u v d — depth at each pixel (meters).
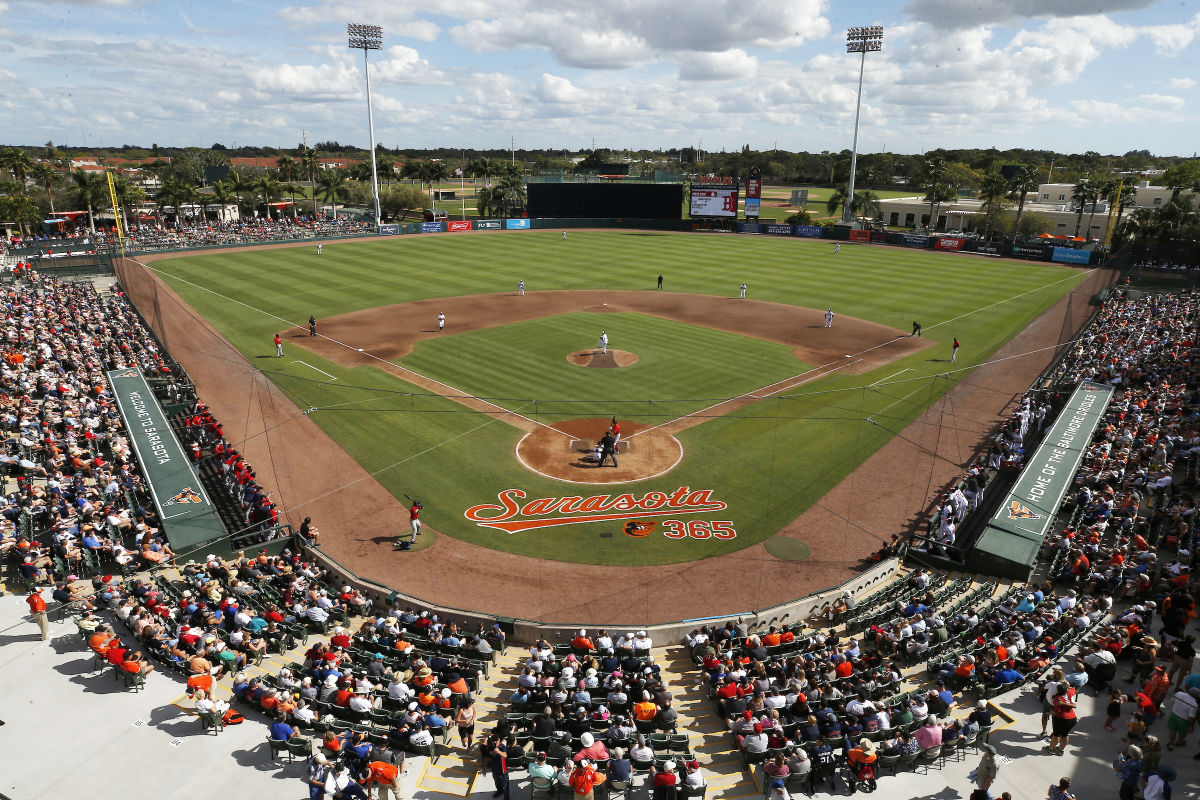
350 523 33.09
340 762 18.00
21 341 52.31
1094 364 52.25
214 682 21.14
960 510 33.16
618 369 53.88
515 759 18.61
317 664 21.69
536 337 62.16
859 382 51.91
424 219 158.00
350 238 123.81
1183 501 30.92
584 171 166.75
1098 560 28.17
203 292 78.62
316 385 50.28
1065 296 80.88
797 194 184.75
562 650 24.03
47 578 26.67
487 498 35.34
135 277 85.50
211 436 41.12
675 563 30.28
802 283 87.69
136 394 43.50
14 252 93.00
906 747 18.58
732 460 39.53
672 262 102.81
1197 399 42.59
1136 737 18.39
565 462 39.09
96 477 34.31
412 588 28.38
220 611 24.28
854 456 40.22
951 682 21.67
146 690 21.22
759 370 54.19
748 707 20.17
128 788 17.66
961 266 101.75
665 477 37.53
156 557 28.16
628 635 24.16
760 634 25.11
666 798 17.56
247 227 121.50
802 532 32.72
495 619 25.52
